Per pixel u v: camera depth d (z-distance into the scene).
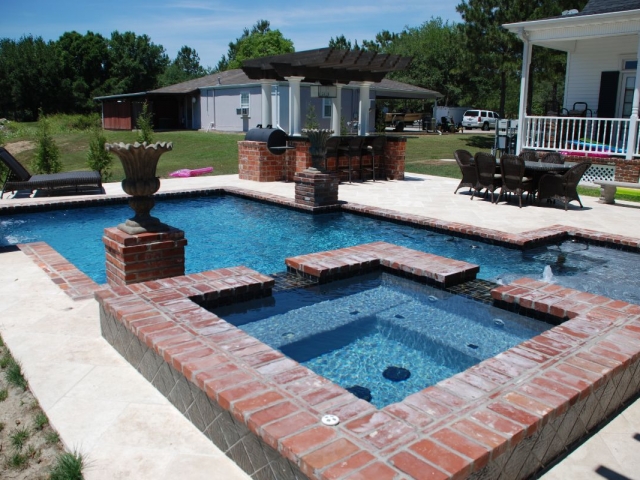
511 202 10.48
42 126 14.28
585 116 15.38
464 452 2.25
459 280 5.57
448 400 2.70
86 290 5.20
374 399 3.55
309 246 7.60
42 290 5.19
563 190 9.61
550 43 15.12
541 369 3.05
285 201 10.25
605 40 14.96
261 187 12.34
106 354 3.91
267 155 13.12
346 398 2.72
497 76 23.70
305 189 9.85
